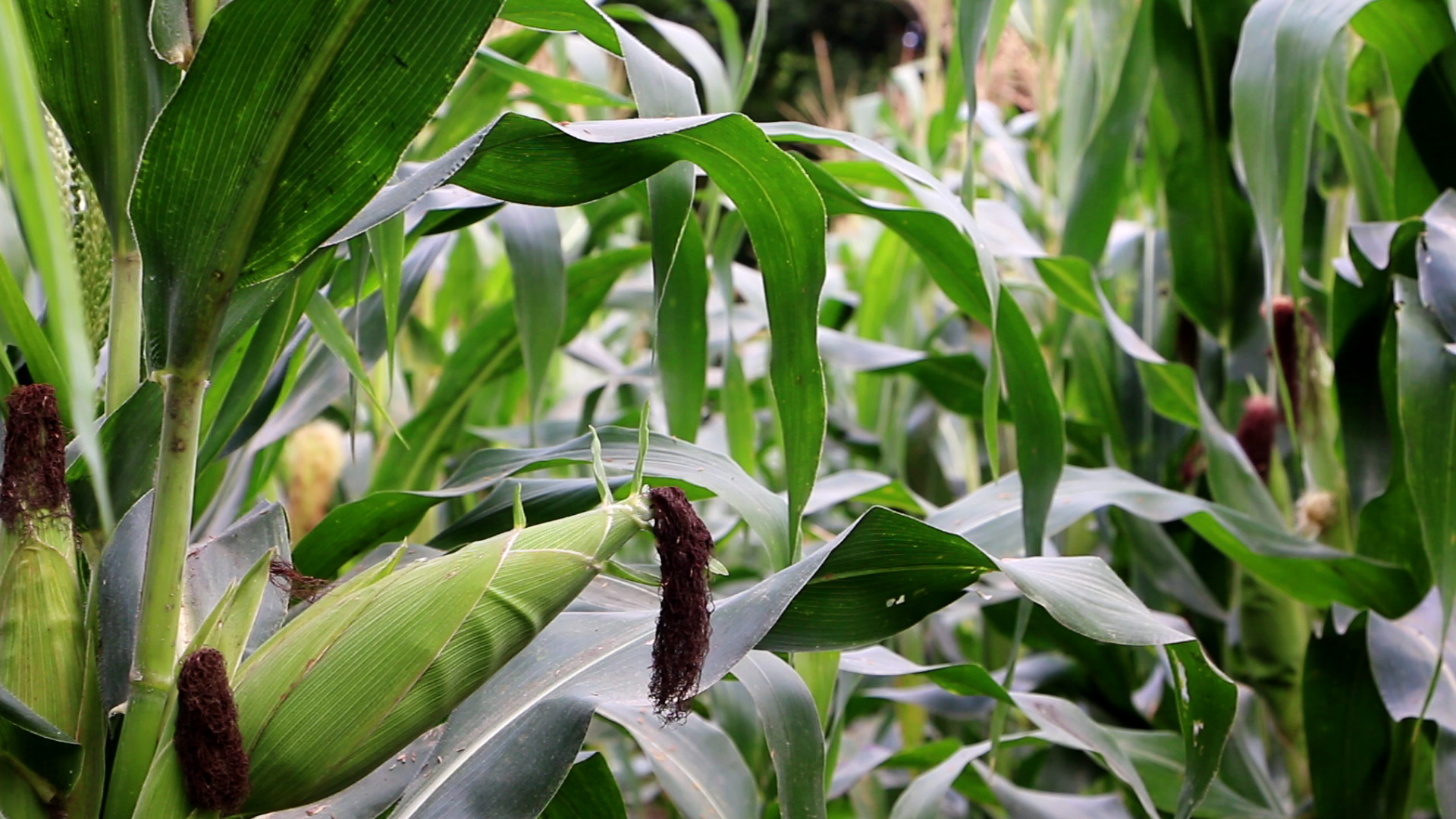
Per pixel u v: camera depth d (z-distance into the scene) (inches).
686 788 56.8
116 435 47.7
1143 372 90.3
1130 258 107.7
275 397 63.9
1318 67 64.5
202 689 43.4
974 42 62.0
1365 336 74.7
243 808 44.5
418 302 117.5
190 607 49.1
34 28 45.1
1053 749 97.3
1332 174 90.1
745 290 104.1
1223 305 91.3
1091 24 88.6
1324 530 81.9
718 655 48.4
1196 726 54.2
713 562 46.0
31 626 44.8
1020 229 96.3
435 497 59.2
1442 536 61.4
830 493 81.5
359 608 44.7
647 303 116.6
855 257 198.8
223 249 43.2
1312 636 74.1
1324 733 74.9
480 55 68.5
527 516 59.5
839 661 60.1
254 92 41.9
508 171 46.8
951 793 106.7
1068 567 53.7
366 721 44.3
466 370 78.5
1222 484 81.0
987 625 115.3
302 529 102.4
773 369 50.5
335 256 60.3
